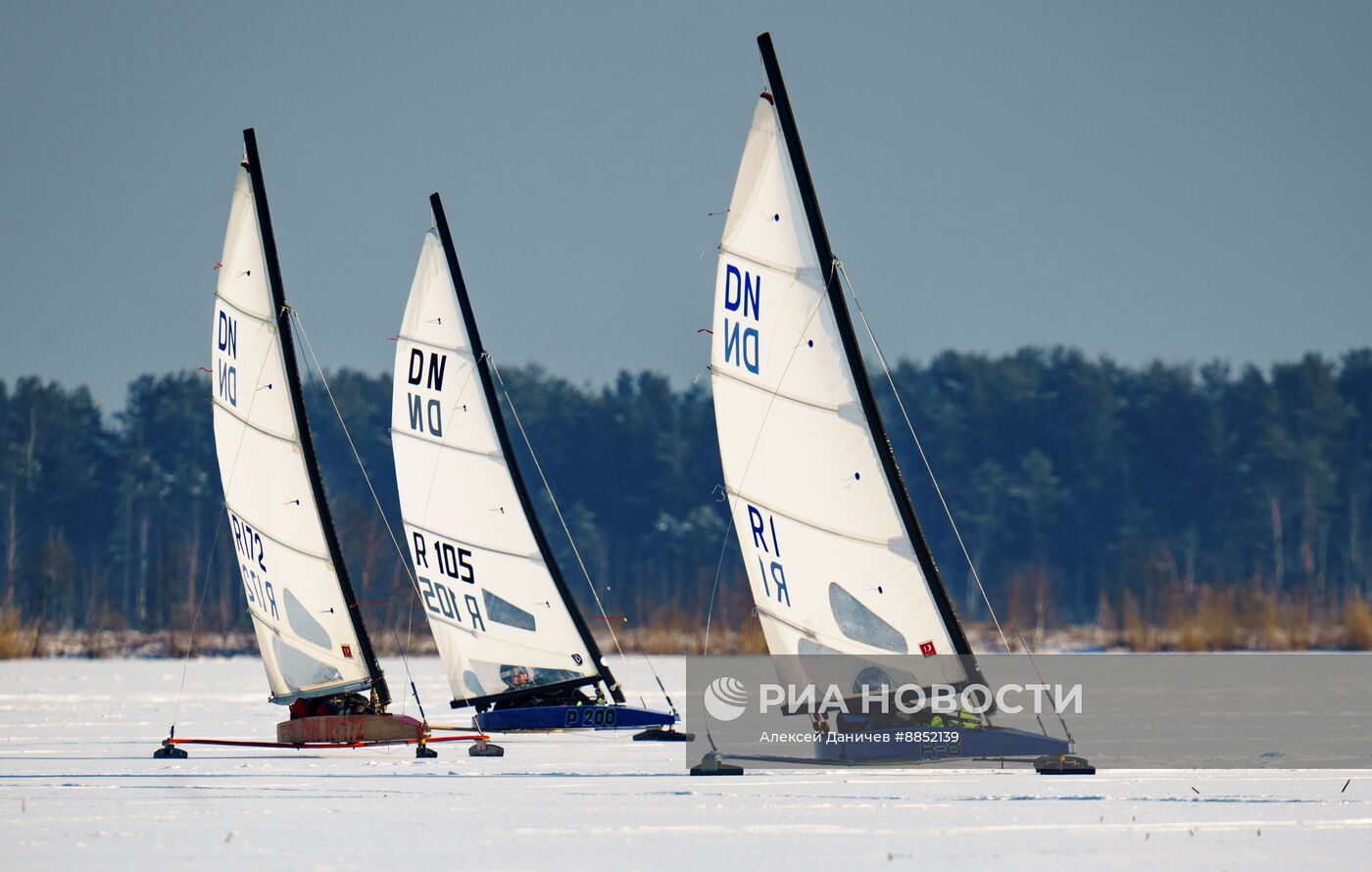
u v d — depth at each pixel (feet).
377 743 340.59
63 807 251.39
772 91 290.97
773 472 293.64
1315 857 204.33
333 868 196.13
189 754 345.31
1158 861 201.67
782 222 290.56
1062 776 290.56
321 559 360.28
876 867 197.77
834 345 288.51
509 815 240.12
